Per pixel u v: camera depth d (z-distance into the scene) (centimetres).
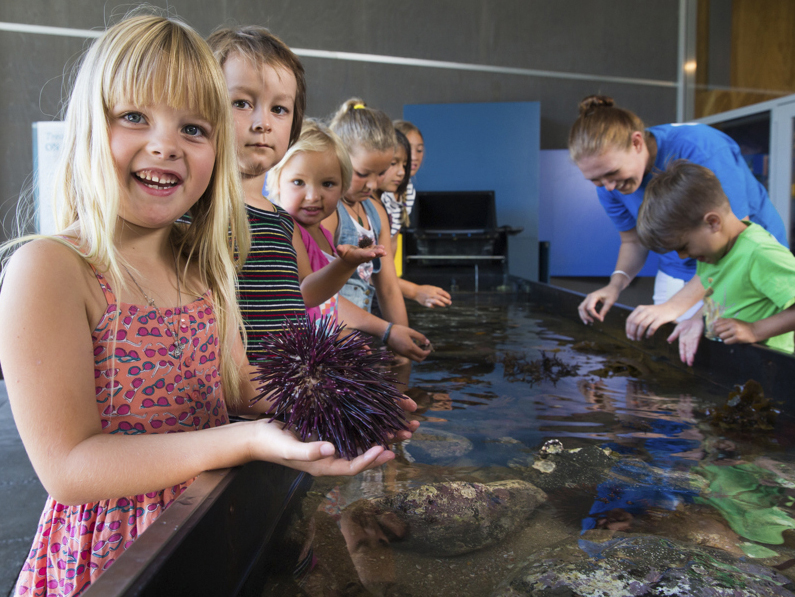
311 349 68
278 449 63
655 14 853
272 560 68
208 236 90
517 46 857
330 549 71
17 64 785
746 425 128
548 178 877
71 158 75
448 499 86
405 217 312
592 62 860
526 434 122
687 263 280
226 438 66
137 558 46
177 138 73
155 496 74
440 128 795
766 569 68
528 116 790
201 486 60
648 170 258
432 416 136
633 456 109
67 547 75
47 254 68
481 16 851
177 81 72
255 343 115
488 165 796
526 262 802
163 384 79
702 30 808
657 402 150
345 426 67
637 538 74
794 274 178
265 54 121
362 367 70
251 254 119
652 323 201
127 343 76
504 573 66
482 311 353
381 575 65
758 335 159
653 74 861
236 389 93
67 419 64
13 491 147
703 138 256
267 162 126
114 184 71
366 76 850
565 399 153
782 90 653
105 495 63
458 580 65
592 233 887
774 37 660
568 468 102
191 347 83
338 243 208
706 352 178
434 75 855
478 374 184
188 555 51
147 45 71
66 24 786
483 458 106
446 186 801
